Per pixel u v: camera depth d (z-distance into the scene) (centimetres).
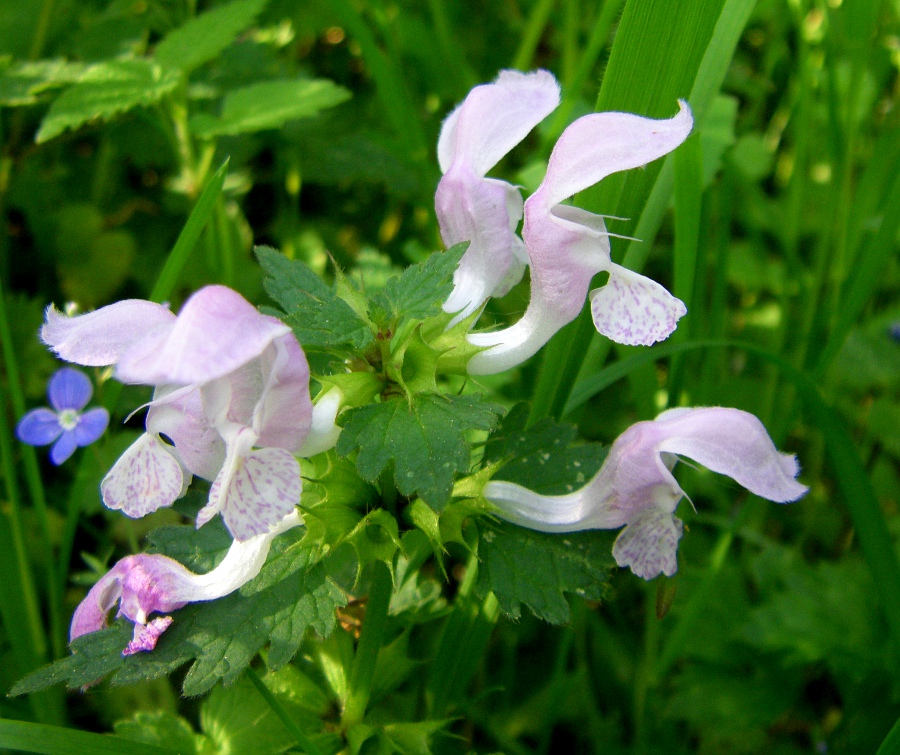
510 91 10
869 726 15
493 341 9
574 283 9
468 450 8
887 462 19
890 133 17
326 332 8
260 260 9
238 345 7
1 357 17
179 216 20
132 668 9
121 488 8
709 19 11
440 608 11
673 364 14
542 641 16
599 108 11
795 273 19
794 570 15
